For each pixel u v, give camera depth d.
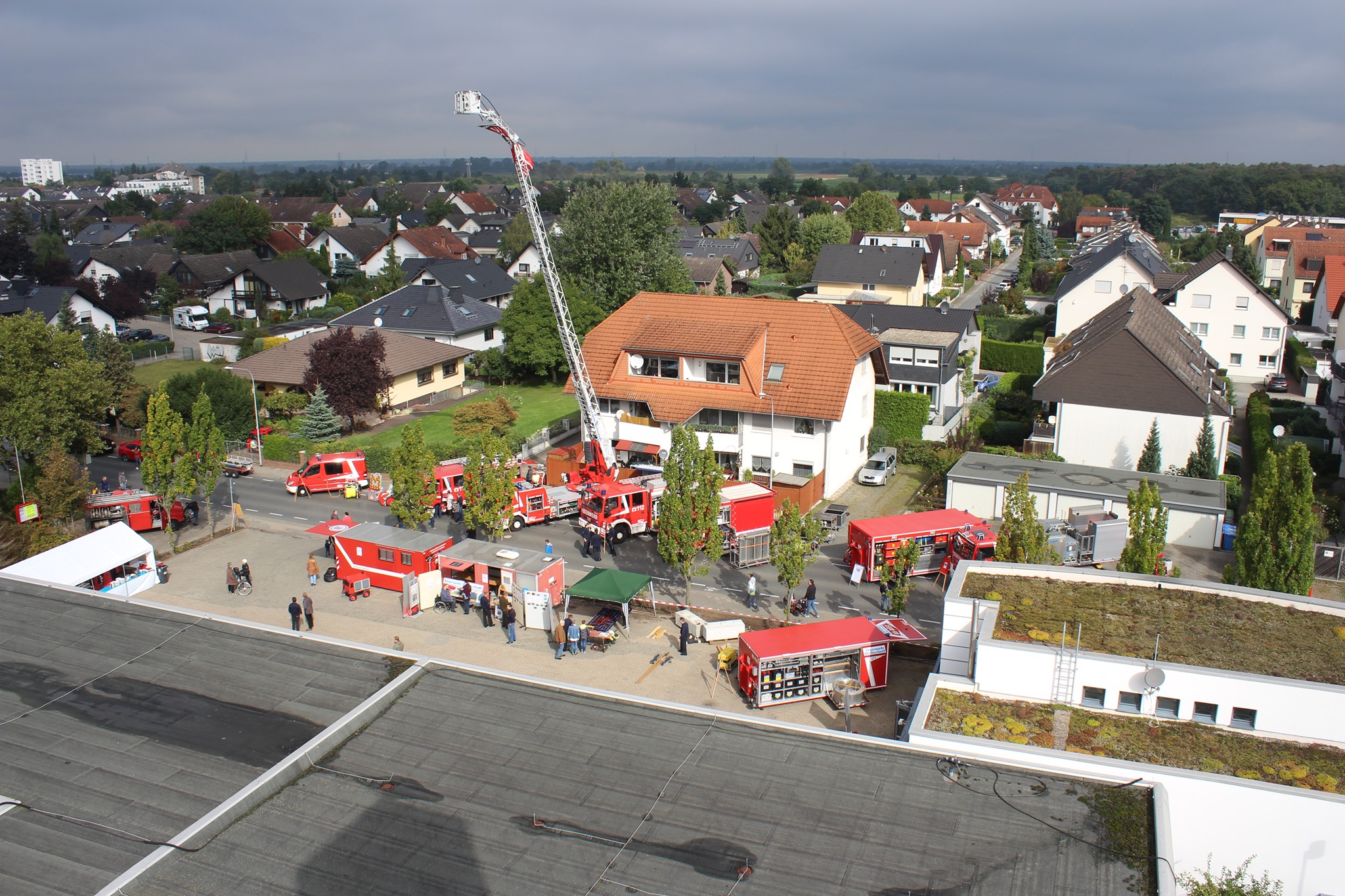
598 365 50.19
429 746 18.77
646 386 48.66
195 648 22.98
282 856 15.55
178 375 58.06
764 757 18.39
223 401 55.31
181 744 18.77
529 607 33.44
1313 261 94.50
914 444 52.91
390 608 35.31
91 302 87.06
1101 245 104.19
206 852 15.62
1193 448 46.44
